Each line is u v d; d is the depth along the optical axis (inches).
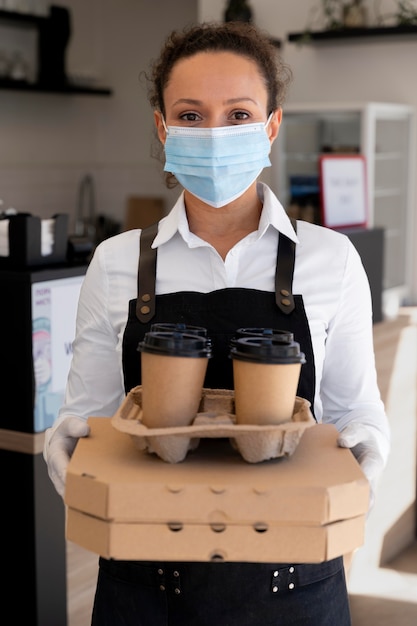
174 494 42.0
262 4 221.9
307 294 57.9
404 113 206.2
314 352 57.2
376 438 52.2
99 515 42.4
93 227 264.1
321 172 150.0
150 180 271.7
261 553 42.5
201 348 46.1
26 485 102.7
